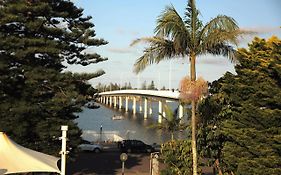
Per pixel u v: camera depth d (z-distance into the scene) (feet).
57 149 75.41
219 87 66.80
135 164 106.73
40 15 76.43
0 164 27.30
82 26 83.05
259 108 56.39
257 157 55.62
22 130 71.05
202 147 66.54
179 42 51.80
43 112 75.97
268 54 57.67
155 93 276.62
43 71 75.05
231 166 60.59
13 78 73.05
